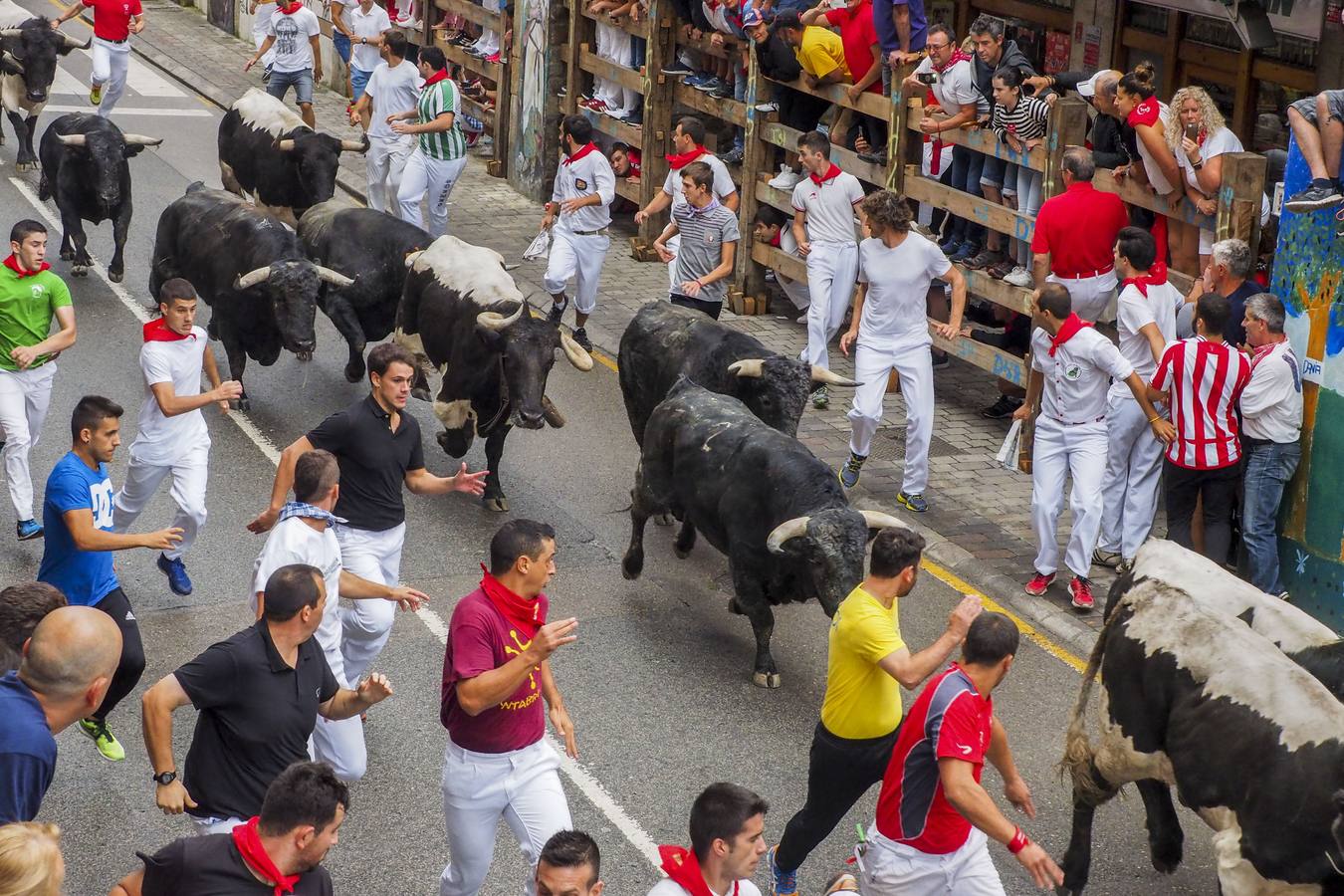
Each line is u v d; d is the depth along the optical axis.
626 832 7.54
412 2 22.75
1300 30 12.30
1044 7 15.52
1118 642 6.75
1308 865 5.92
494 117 20.86
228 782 5.95
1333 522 9.47
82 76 24.69
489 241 17.66
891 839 6.06
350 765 7.12
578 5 18.27
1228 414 9.51
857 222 13.32
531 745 6.25
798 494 8.46
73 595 7.77
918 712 5.91
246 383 13.57
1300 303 9.54
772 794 7.91
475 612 6.11
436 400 11.37
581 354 10.66
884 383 11.15
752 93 15.08
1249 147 13.38
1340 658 6.68
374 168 17.09
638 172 17.86
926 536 10.98
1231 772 6.19
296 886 4.95
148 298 15.27
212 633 9.33
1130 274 10.08
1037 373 10.02
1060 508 9.91
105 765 7.96
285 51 21.30
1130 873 7.43
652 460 9.53
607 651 9.38
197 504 9.48
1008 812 7.91
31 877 4.30
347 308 12.80
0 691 5.54
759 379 9.95
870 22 13.59
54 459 11.56
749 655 9.42
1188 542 9.84
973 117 12.44
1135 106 10.75
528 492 11.73
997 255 12.84
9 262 9.88
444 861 7.30
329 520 7.29
